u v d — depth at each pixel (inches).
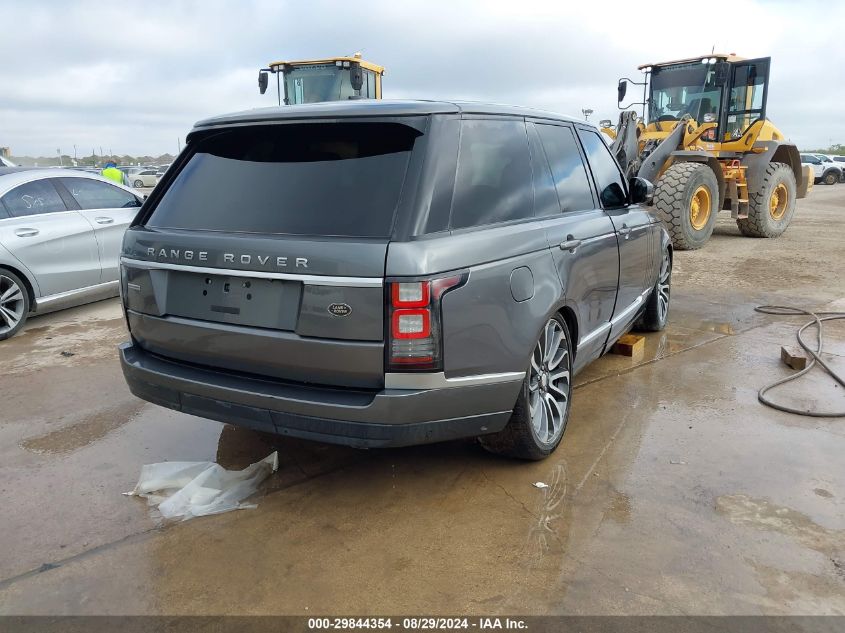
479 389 111.0
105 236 270.5
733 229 552.4
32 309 247.1
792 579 98.4
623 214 174.2
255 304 109.3
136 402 175.2
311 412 105.2
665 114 466.6
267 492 126.0
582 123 167.3
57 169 268.4
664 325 237.0
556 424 139.0
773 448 141.7
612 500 120.9
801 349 207.8
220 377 115.4
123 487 129.6
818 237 497.7
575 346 144.2
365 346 101.7
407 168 107.2
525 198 130.6
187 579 100.7
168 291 119.8
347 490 126.3
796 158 513.3
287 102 492.4
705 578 98.8
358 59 471.2
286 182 113.8
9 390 185.0
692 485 126.2
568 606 93.4
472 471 132.7
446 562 103.7
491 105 128.0
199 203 121.5
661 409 164.1
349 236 103.7
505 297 113.5
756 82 438.3
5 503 123.9
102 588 99.0
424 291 100.2
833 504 118.9
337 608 94.0
